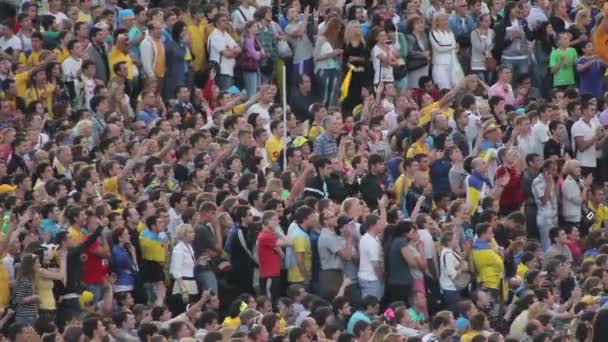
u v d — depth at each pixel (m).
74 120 104.50
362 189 97.56
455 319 90.62
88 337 82.06
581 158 108.19
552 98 112.88
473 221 98.75
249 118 103.25
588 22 119.81
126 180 93.50
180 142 99.94
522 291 91.06
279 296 90.38
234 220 91.00
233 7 117.00
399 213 93.50
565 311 89.56
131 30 109.12
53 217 88.69
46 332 83.44
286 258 90.75
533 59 118.94
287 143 102.06
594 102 108.69
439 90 114.19
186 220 90.62
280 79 114.00
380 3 117.56
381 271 90.94
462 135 105.69
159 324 84.88
